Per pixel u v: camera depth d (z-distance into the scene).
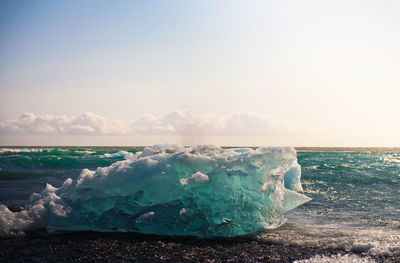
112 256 3.24
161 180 4.19
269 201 4.52
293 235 4.07
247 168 4.31
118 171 4.32
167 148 5.55
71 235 3.95
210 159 4.36
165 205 4.20
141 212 4.23
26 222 4.09
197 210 4.11
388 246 3.56
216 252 3.42
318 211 5.52
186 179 4.16
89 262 3.07
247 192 4.27
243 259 3.21
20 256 3.18
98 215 4.25
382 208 5.74
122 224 4.17
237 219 4.15
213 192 4.12
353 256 3.29
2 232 3.84
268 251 3.46
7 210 4.23
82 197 4.36
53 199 4.43
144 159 4.47
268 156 4.45
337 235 4.06
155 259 3.18
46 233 3.98
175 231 4.07
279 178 4.69
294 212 5.44
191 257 3.26
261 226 4.32
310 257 3.28
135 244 3.65
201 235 3.99
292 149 4.80
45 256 3.20
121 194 4.24
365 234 4.09
